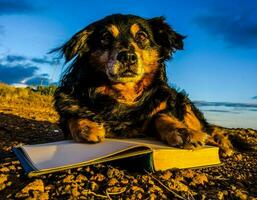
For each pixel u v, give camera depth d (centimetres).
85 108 48
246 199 34
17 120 86
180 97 56
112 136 48
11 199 30
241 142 63
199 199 33
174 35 54
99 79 49
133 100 50
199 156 39
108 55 48
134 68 47
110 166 37
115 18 51
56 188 32
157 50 52
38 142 61
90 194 31
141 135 49
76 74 51
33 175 32
